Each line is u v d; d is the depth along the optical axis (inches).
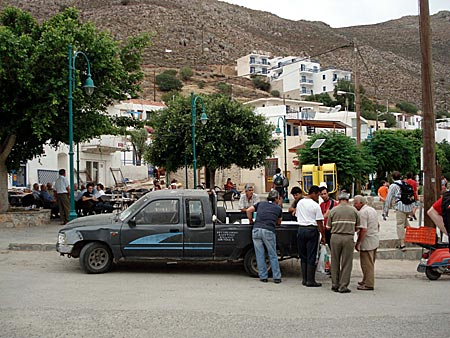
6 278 380.5
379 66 5221.5
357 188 1063.0
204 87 3934.5
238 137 1175.6
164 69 4232.3
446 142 2416.3
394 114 3312.0
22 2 5206.7
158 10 5664.4
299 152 1033.5
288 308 303.0
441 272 418.9
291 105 2714.1
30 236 570.9
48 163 1238.3
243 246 405.7
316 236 383.6
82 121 693.9
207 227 407.2
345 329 254.4
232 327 255.9
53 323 259.0
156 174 1667.1
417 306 313.9
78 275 399.9
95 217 435.8
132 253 405.7
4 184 688.4
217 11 6850.4
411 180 529.7
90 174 1471.5
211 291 350.9
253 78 4446.4
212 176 1258.6
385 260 512.1
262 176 1627.7
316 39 7062.0
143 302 310.2
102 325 256.4
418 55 6633.9
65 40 606.9
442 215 210.7
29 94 617.6
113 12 5442.9
